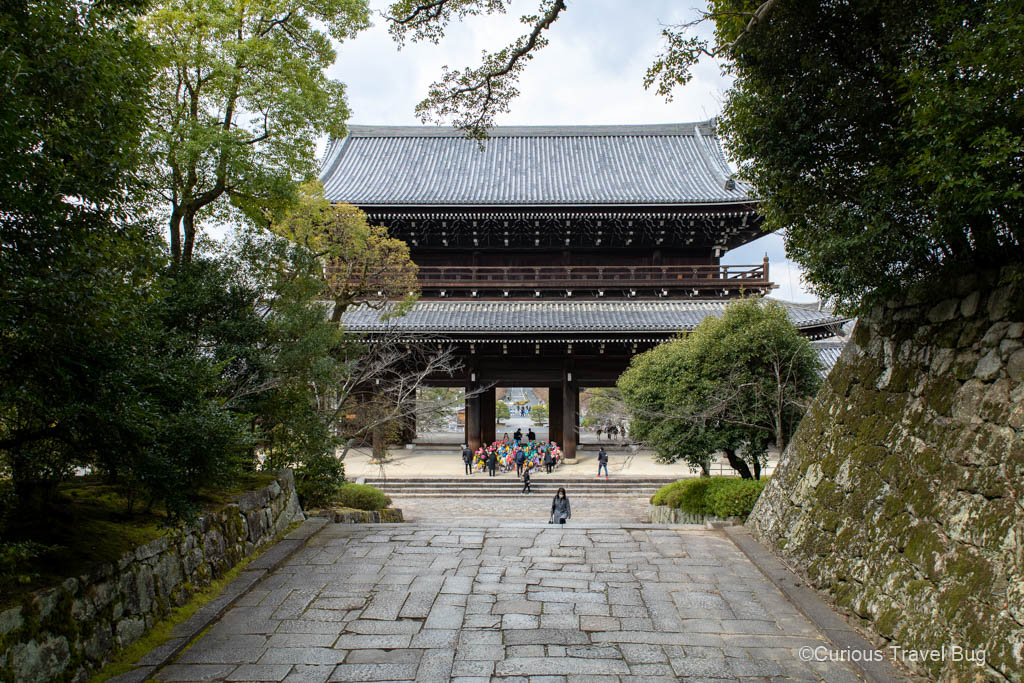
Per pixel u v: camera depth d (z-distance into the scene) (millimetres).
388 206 28891
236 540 9859
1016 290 6723
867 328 10273
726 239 31250
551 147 40250
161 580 7535
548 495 26500
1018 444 6125
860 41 8430
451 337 28469
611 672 6371
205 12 12016
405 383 25266
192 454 6836
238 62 12180
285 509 12391
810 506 10109
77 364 5359
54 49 5074
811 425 11398
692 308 30391
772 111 9391
